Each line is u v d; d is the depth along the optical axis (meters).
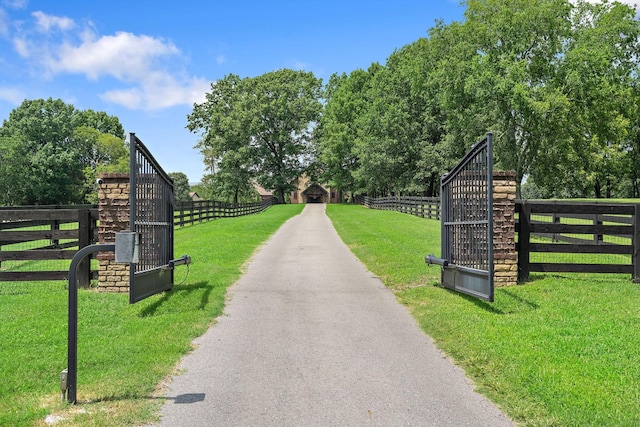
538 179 41.47
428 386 4.74
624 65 39.56
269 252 14.87
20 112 76.12
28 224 12.55
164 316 7.20
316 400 4.43
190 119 70.31
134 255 4.48
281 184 70.62
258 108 65.56
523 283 9.20
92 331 6.39
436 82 42.19
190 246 15.56
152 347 5.79
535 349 5.54
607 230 9.28
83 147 76.50
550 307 7.47
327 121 68.12
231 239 17.58
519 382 4.67
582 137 38.19
